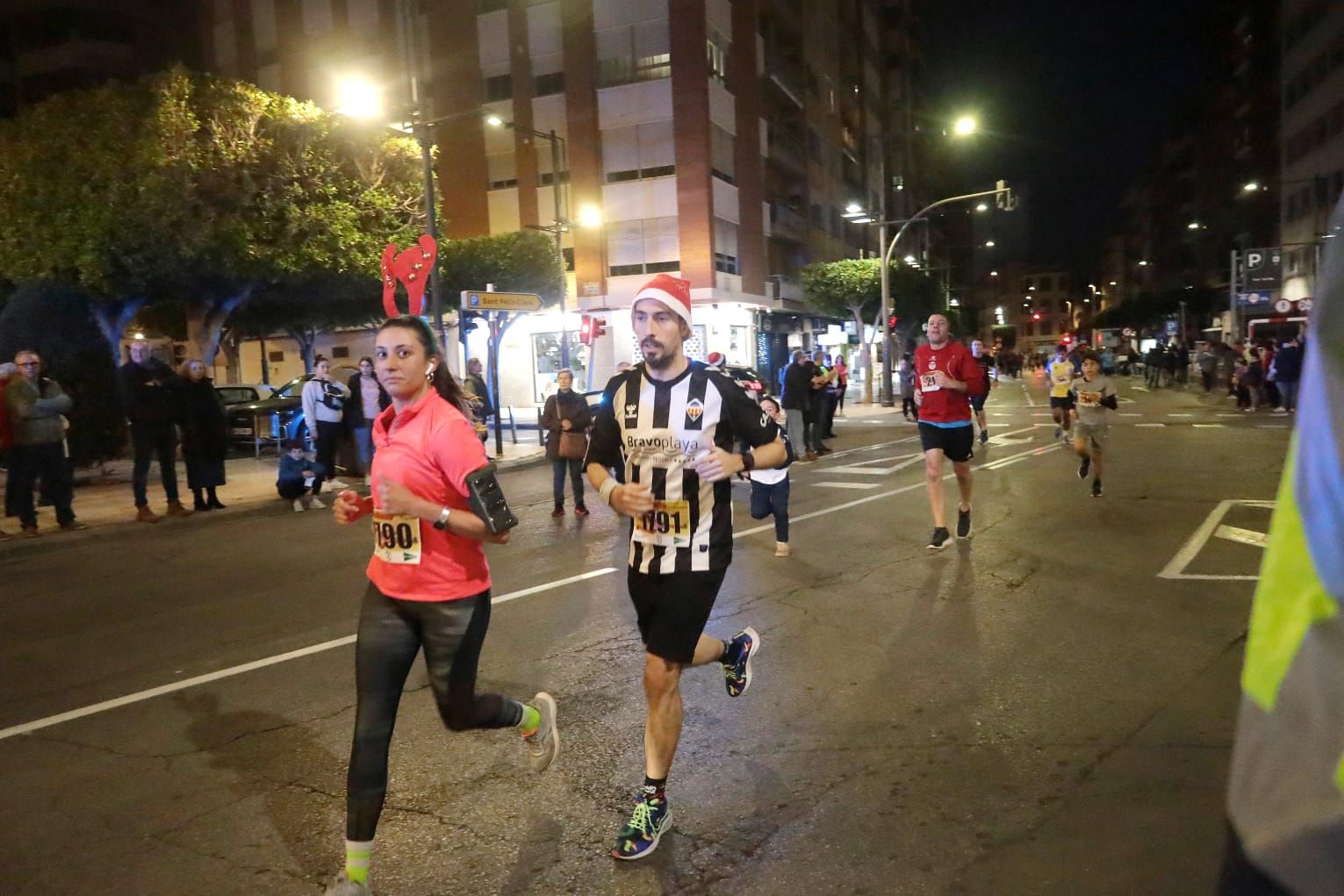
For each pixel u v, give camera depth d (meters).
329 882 3.38
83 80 46.06
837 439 20.64
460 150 35.62
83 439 16.89
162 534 11.28
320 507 12.94
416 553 3.23
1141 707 4.68
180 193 17.53
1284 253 53.94
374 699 3.22
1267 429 19.42
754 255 37.19
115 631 6.93
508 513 3.21
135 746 4.70
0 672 6.02
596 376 34.50
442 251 22.30
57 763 4.52
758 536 9.35
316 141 19.69
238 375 31.78
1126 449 16.22
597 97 33.91
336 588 8.01
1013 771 4.03
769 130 39.53
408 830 3.71
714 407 3.46
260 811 3.95
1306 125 52.09
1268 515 9.61
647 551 3.53
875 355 48.00
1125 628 5.97
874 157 61.50
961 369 8.16
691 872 3.34
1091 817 3.61
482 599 3.35
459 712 3.37
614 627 6.43
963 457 8.40
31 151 18.30
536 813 3.83
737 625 6.34
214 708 5.19
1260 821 1.12
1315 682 1.09
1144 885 3.14
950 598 6.82
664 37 33.06
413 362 3.28
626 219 34.00
